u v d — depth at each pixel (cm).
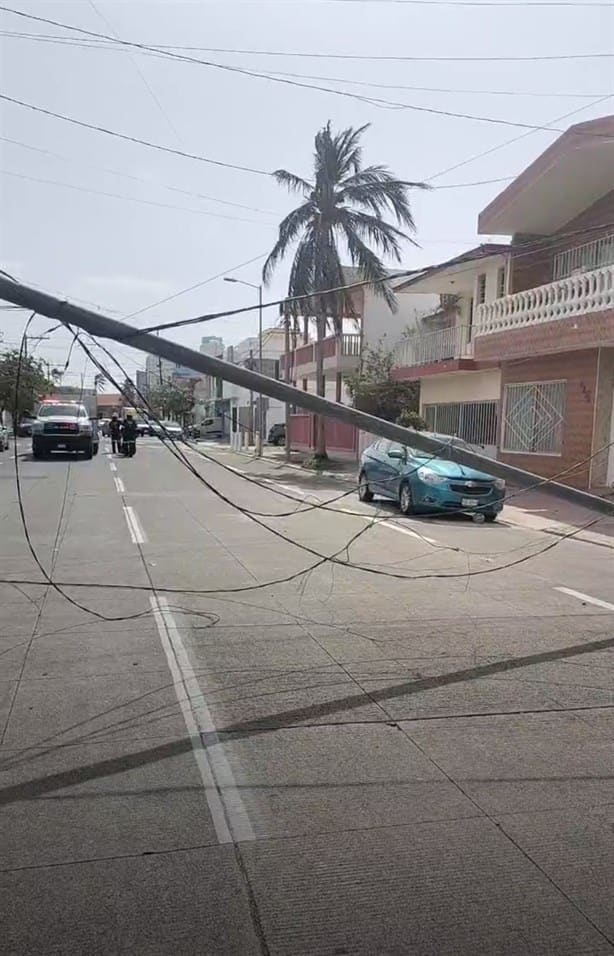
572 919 298
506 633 702
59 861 334
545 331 1859
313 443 4212
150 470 2653
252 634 687
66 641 659
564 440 1991
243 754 444
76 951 278
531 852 344
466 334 2573
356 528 1387
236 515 1534
